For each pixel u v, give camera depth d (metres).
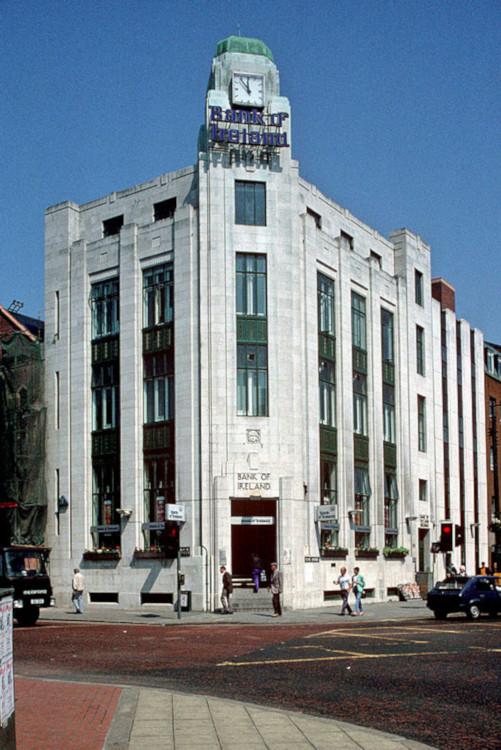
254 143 40.03
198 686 15.36
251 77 41.22
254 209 40.16
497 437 65.56
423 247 54.81
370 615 34.59
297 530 38.41
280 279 39.84
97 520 42.25
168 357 40.44
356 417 45.69
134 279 41.94
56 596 42.50
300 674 16.66
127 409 41.25
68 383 44.00
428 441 52.97
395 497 48.59
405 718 12.05
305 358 41.22
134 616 35.25
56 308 45.38
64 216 45.81
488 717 12.02
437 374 55.16
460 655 19.30
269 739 10.41
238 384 38.94
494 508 63.03
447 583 32.94
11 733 7.69
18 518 43.16
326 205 46.03
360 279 47.09
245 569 42.31
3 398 45.09
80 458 42.88
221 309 39.03
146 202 43.59
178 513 34.88
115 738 10.38
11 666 7.80
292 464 38.81
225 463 38.00
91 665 18.94
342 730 10.91
